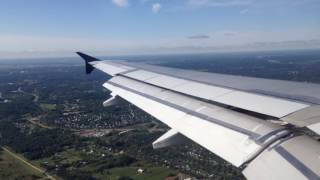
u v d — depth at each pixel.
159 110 14.90
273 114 10.55
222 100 13.32
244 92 13.64
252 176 8.18
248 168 8.56
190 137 11.55
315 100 11.08
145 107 15.80
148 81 19.67
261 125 10.52
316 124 8.70
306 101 11.05
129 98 17.72
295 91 12.70
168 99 15.72
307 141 8.95
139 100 16.94
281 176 7.76
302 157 8.21
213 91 14.88
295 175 7.63
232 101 12.87
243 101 12.55
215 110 12.84
